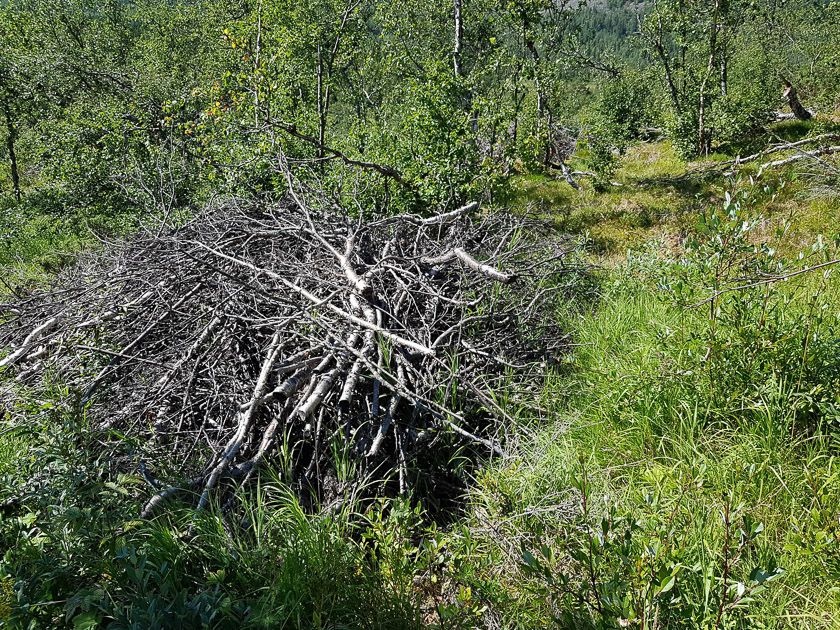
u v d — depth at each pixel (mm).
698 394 3861
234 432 3879
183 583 2854
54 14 24594
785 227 4039
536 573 2564
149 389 4168
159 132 11133
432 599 2977
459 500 3861
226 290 4742
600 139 14273
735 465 3215
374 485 3764
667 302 4457
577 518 2986
